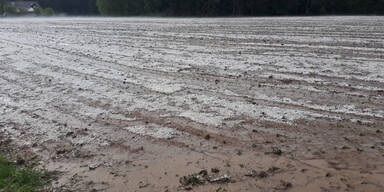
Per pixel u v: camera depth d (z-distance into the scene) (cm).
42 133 534
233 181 373
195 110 586
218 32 1670
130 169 414
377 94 619
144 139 493
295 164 400
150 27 2136
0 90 780
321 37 1338
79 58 1117
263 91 668
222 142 467
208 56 1037
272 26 1894
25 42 1579
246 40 1336
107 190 374
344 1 3744
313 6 3912
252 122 523
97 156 453
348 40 1229
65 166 432
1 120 596
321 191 346
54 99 694
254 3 4081
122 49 1256
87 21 3134
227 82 743
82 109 627
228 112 568
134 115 584
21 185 386
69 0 6506
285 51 1065
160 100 649
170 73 853
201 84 739
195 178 381
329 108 562
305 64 873
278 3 4028
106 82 799
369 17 2531
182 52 1131
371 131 472
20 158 455
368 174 372
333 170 383
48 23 2964
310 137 464
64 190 378
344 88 662
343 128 486
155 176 395
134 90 723
